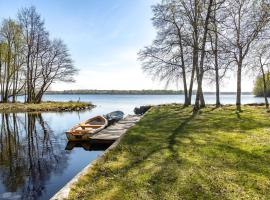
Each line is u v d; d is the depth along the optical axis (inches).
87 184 267.6
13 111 1446.9
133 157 356.8
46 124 1024.2
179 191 241.1
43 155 549.0
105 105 2326.5
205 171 287.3
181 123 645.9
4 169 450.6
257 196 226.4
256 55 1061.1
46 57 1777.8
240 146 383.6
